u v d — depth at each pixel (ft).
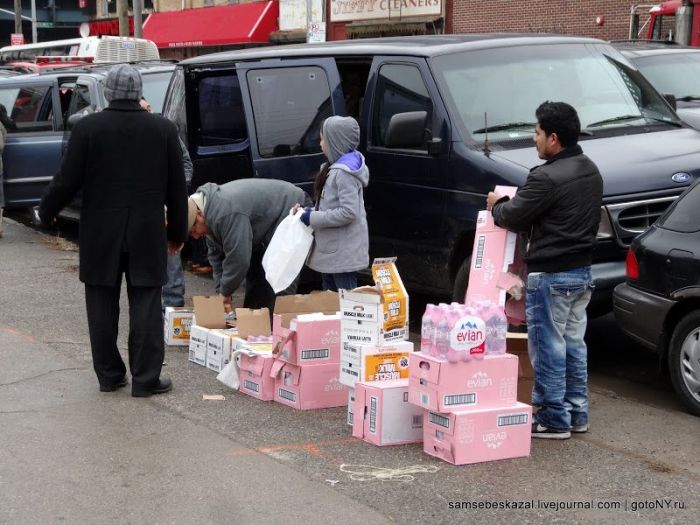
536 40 26.63
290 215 21.63
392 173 25.11
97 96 38.83
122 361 20.62
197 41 119.34
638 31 69.00
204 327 22.77
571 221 17.04
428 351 16.90
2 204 40.68
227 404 19.81
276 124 27.94
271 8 112.98
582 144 23.80
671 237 20.12
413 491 15.49
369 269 26.40
